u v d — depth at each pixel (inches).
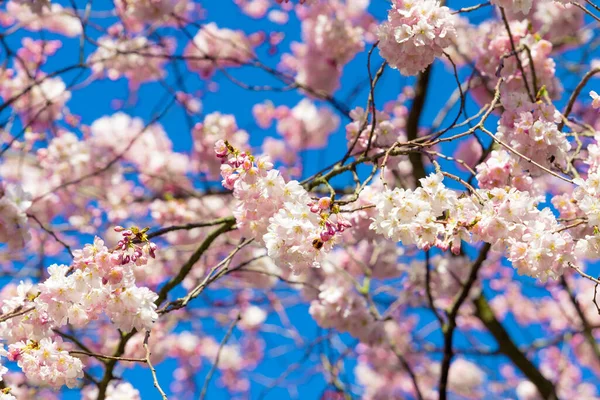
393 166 158.4
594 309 319.3
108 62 266.7
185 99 266.1
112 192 269.0
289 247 113.7
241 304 288.4
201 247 163.2
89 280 119.3
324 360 221.8
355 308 204.8
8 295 248.8
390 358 303.4
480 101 227.5
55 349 123.8
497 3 139.3
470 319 322.7
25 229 140.6
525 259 114.0
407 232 112.7
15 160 269.3
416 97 229.9
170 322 255.3
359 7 279.9
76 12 198.1
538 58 176.9
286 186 117.0
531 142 132.5
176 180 273.7
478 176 132.4
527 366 237.5
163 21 254.7
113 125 271.6
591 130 155.7
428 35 126.0
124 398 164.9
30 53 253.8
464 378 311.9
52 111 257.8
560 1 146.3
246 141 255.9
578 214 134.6
